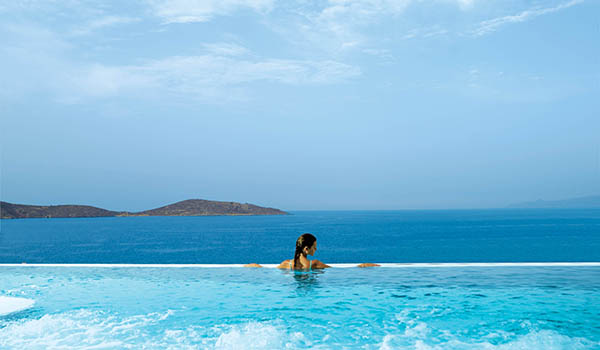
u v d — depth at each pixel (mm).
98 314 4984
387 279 7051
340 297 5777
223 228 87625
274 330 4344
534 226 79625
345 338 4090
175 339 4094
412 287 6387
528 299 5504
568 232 59781
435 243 43406
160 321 4695
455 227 80312
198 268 8492
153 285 6781
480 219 128125
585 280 6812
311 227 87875
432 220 124812
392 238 51781
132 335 4207
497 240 46094
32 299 5789
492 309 5027
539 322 4488
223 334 4227
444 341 3969
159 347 3869
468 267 8188
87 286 6742
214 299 5746
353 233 64062
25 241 54938
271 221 133000
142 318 4809
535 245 38875
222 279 7246
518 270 7832
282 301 5578
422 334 4176
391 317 4770
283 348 3838
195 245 44875
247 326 4484
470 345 3854
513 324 4438
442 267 8211
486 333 4168
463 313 4887
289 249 38906
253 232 70875
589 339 3932
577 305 5160
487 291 6023
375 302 5453
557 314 4777
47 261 30797
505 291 6008
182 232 73625
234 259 30672
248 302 5547
